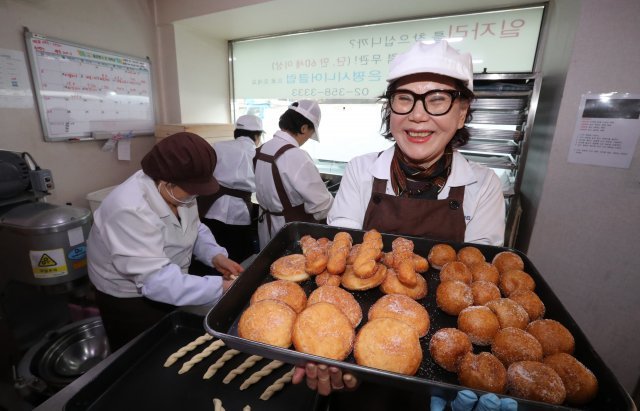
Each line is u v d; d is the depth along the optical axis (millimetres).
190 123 2658
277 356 553
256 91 2846
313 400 739
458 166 960
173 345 919
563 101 1433
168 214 1099
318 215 1900
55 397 722
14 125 1753
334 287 745
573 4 1422
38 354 1245
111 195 1033
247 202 2266
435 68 714
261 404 753
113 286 1142
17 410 1338
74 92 1993
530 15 1780
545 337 602
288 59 2605
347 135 2588
